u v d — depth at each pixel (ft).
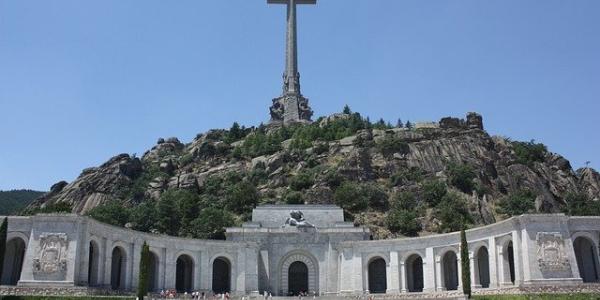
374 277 338.95
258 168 547.49
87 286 246.68
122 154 555.28
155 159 627.05
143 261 244.83
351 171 509.35
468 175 509.35
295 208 367.66
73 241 243.19
